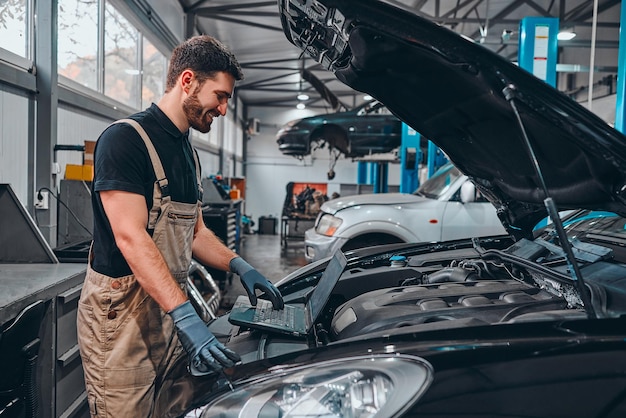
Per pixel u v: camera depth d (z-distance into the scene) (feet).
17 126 10.04
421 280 6.38
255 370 3.58
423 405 2.98
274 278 22.67
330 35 4.25
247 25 28.84
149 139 4.41
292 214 36.73
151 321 4.66
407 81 4.49
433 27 3.69
